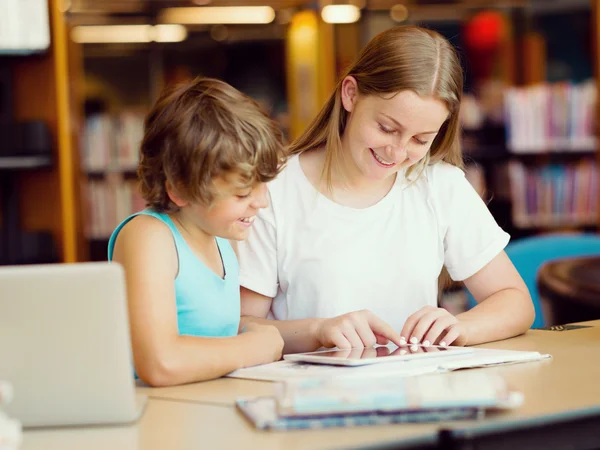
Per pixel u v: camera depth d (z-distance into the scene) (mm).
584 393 1302
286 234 2012
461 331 1767
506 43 5586
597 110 5055
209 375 1487
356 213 2029
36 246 3861
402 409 1135
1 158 3791
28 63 3916
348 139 1987
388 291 2025
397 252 2031
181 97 1545
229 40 5637
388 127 1819
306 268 2006
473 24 5496
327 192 2035
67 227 3965
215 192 1508
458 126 2055
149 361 1447
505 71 5598
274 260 2014
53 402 1200
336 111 1999
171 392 1407
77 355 1197
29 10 3779
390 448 1071
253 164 1501
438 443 1096
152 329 1465
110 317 1197
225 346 1529
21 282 1175
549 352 1686
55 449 1113
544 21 5625
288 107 5695
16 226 3926
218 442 1107
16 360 1189
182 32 5516
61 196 3947
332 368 1482
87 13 5039
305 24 5090
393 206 2061
